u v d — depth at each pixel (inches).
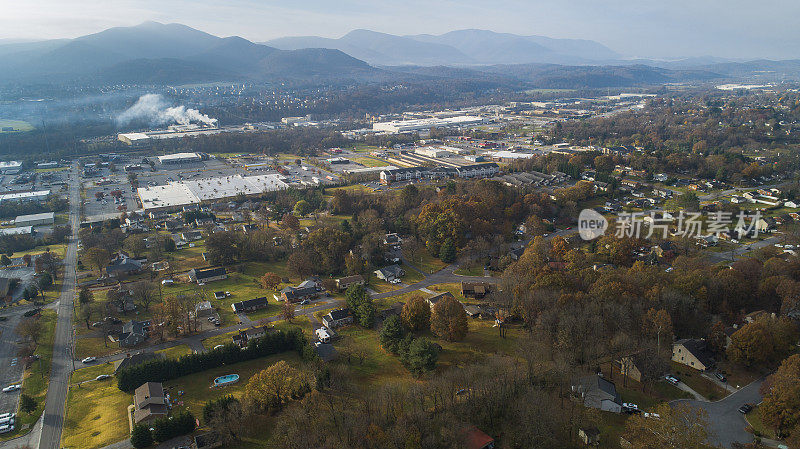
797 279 5999.0
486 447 3764.8
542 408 3909.9
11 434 4347.9
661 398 4478.3
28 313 6683.1
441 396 4185.5
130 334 5856.3
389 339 5457.7
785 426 3828.7
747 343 4722.0
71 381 5123.0
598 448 3823.8
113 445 4126.5
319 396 4480.8
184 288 7583.7
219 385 4945.9
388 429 3841.0
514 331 5816.9
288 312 6309.1
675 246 7721.5
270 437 4160.9
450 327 5482.3
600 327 4884.4
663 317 5059.1
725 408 4330.7
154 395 4584.2
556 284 5748.0
